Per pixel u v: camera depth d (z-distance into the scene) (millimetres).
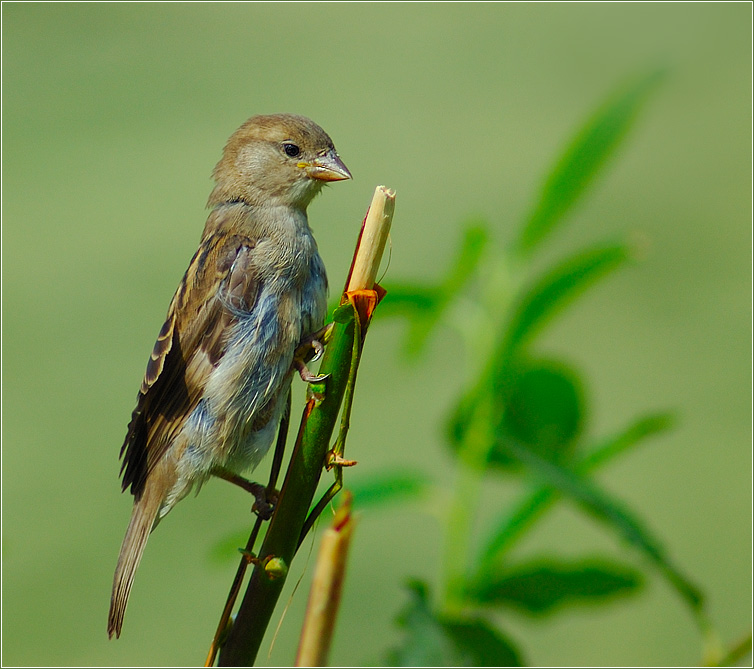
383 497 4027
